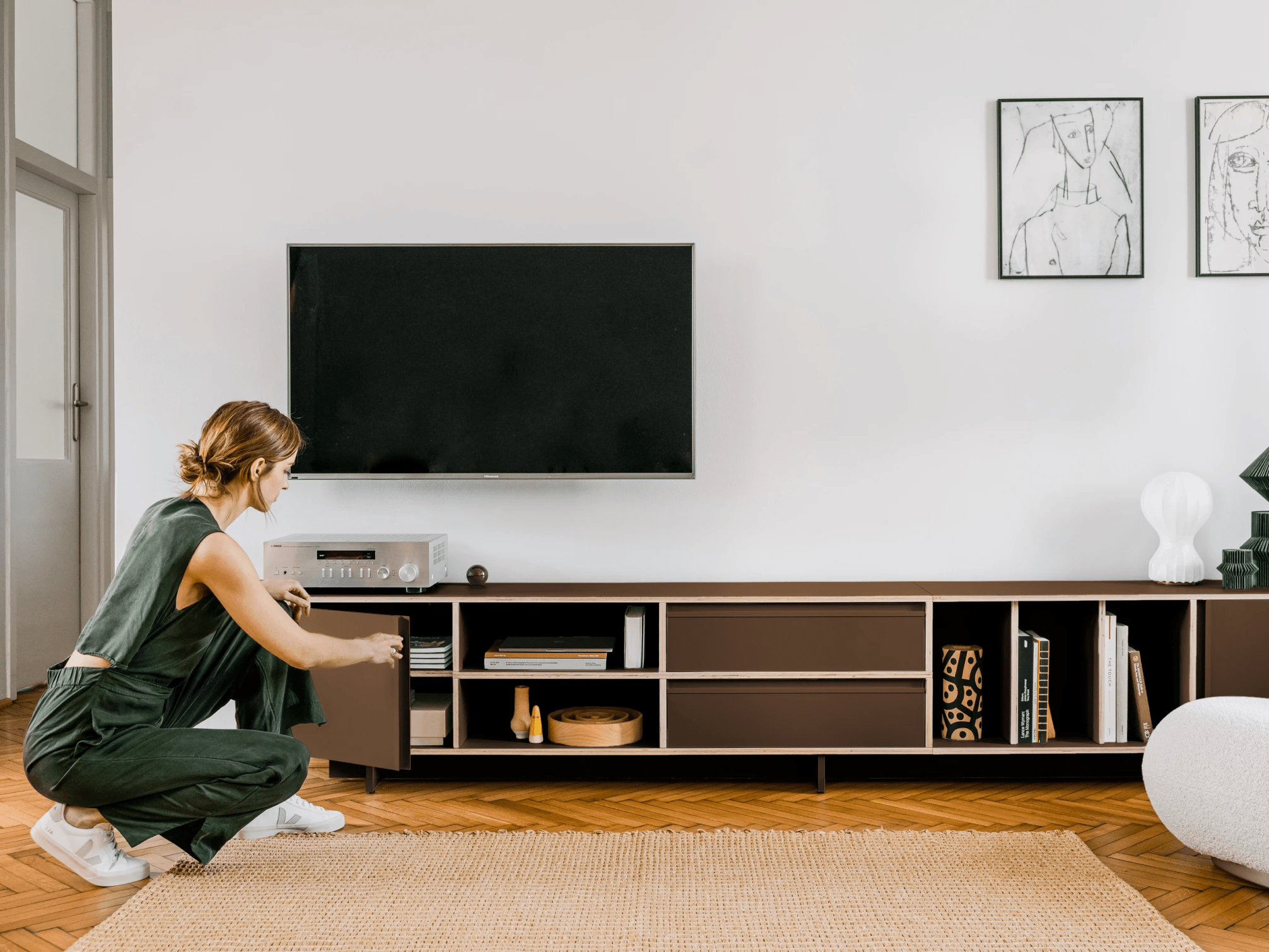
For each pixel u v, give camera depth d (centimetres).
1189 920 181
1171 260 296
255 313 302
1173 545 280
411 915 181
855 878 198
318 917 180
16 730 328
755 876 200
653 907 184
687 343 286
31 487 392
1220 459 296
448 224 301
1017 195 296
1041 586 278
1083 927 175
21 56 386
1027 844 218
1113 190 296
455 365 288
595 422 288
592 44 300
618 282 287
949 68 297
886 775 275
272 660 206
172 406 303
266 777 189
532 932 174
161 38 301
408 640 236
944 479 298
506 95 301
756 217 298
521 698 273
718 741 261
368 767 261
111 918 179
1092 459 297
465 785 270
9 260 368
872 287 298
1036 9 296
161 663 187
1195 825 195
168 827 190
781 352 299
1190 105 296
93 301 427
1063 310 297
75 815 197
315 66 301
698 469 300
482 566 295
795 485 300
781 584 291
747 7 299
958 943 168
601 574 301
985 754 271
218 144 301
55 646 407
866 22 298
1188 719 200
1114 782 272
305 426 288
